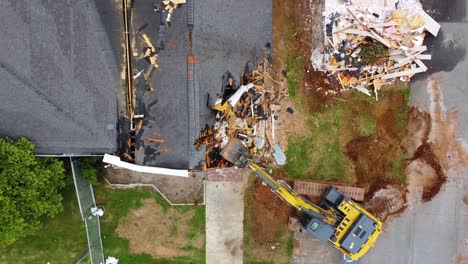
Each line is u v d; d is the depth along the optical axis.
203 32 19.50
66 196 25.06
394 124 25.09
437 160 25.31
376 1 24.06
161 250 25.58
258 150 24.53
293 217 25.25
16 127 19.73
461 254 25.59
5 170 19.66
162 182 25.20
